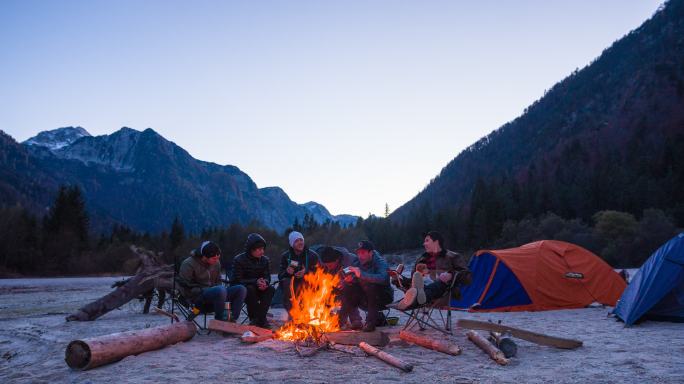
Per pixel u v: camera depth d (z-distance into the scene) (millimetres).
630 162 169125
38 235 73500
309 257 7602
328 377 4352
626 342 6250
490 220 121188
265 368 4668
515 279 11023
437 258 6809
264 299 7277
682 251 8484
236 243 97688
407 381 4238
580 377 4379
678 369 4645
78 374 4535
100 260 71000
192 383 4145
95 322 9141
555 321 8703
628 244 71688
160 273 10500
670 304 8258
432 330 7008
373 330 6547
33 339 7406
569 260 11727
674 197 117625
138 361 4965
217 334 6723
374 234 148625
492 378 4352
